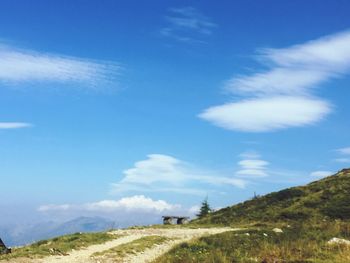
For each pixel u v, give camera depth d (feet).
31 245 138.10
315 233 154.61
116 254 115.85
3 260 97.81
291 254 107.04
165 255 117.60
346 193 248.93
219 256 107.04
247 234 163.84
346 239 137.39
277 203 259.19
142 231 180.96
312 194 262.47
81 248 123.34
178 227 213.46
